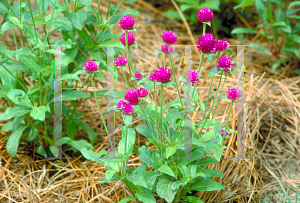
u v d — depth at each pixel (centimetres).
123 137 112
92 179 126
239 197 122
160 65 163
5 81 126
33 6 166
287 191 125
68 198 122
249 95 144
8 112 121
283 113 143
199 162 114
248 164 128
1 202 120
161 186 109
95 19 126
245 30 166
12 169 128
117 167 110
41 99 124
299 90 153
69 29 119
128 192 122
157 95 148
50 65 124
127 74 155
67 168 130
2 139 135
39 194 123
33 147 135
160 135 108
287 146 138
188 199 112
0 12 131
